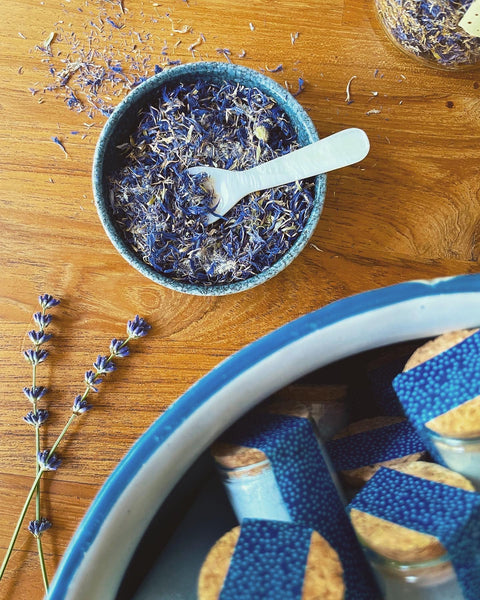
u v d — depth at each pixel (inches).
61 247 17.7
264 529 11.3
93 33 17.8
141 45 17.8
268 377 11.6
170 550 12.4
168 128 17.2
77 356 17.7
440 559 10.9
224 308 17.6
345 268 17.6
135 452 11.3
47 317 17.4
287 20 17.7
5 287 17.7
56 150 17.7
